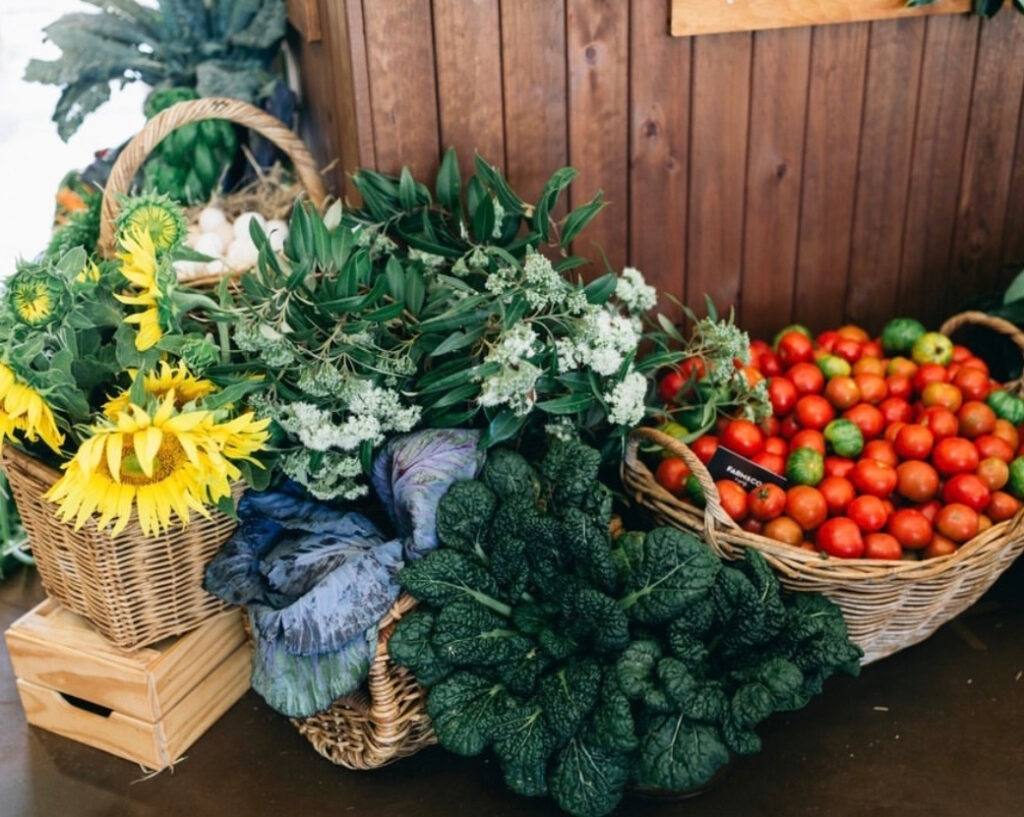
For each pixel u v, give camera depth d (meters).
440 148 2.05
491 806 1.81
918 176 2.46
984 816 1.75
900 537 1.87
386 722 1.74
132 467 1.59
